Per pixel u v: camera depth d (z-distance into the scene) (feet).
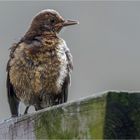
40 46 37.22
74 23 40.34
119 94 17.79
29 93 37.45
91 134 18.11
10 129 25.25
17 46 37.68
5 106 57.16
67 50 38.63
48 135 21.15
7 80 38.06
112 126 17.63
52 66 37.19
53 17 39.81
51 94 37.96
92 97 18.17
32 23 39.52
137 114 17.76
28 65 36.91
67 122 19.65
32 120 22.80
